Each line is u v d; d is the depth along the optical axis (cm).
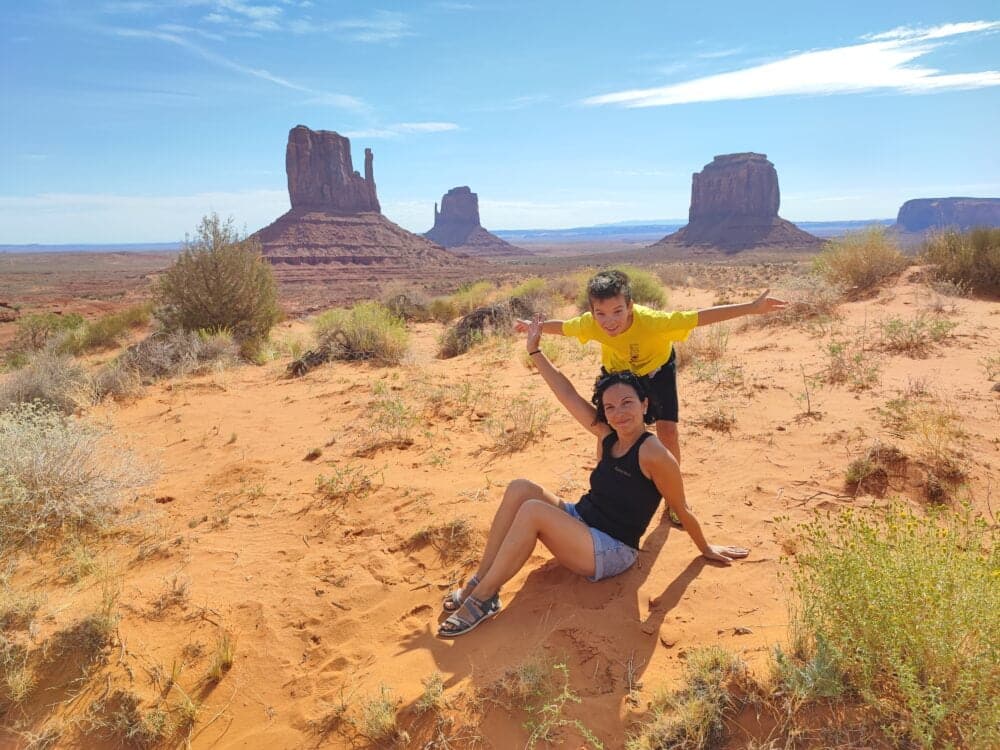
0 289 9288
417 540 408
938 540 266
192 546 425
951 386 580
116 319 1912
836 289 1182
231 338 1227
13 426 505
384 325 1100
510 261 19288
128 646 321
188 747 274
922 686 221
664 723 238
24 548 425
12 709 288
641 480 321
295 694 295
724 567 350
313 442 618
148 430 711
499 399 722
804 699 233
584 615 311
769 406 585
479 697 263
